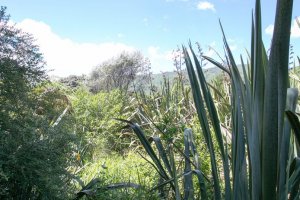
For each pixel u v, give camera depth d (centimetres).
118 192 298
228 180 175
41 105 254
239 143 167
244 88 169
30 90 246
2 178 209
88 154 490
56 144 240
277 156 141
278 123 142
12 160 212
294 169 167
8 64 226
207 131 179
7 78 227
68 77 1273
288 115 140
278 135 143
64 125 267
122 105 753
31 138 225
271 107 139
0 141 219
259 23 150
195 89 182
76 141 256
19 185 234
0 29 231
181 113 554
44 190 225
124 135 667
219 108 468
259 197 150
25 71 236
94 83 1455
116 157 544
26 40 239
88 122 626
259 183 150
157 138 247
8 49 234
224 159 177
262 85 149
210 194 258
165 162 238
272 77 138
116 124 661
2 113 223
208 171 326
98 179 281
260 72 149
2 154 214
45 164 224
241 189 166
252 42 161
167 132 302
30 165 220
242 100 167
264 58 165
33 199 241
